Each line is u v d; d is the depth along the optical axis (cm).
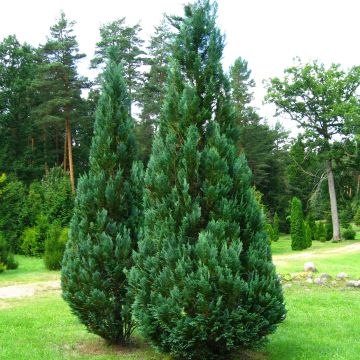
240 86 4088
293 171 3988
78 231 719
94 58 3434
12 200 2608
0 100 4209
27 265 2050
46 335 826
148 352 696
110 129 749
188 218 570
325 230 3906
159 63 3719
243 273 567
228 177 586
